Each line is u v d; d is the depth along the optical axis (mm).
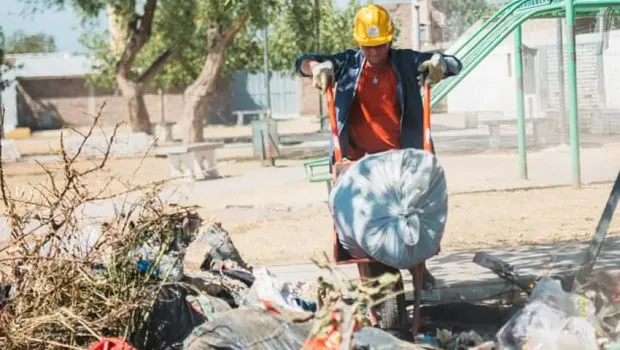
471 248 10828
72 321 6082
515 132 31938
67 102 67625
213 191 19375
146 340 6336
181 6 35344
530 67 30984
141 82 38594
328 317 5086
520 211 13680
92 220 8508
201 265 7535
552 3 17031
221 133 52000
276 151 26078
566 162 20703
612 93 28016
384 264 6445
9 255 6742
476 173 19359
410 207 6293
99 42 48812
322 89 7098
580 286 6688
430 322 7211
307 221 14094
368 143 7285
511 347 5836
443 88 16078
